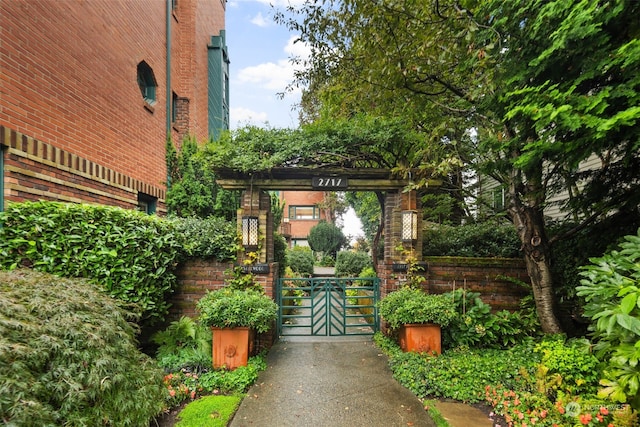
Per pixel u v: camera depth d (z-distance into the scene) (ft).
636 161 10.78
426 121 16.15
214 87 32.78
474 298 14.85
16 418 5.05
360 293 25.08
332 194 59.77
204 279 15.52
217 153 15.16
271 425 9.07
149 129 20.24
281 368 13.03
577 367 8.75
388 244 16.79
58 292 7.93
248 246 15.33
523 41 10.00
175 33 25.38
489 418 9.29
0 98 10.23
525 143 10.87
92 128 14.71
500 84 10.92
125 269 11.87
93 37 14.84
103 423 6.66
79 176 13.74
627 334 7.13
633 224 11.81
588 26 7.59
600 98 7.83
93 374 6.75
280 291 17.40
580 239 13.60
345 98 17.20
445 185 22.30
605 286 7.85
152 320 13.28
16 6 10.80
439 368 11.75
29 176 11.26
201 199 19.36
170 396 9.57
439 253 17.85
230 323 12.14
